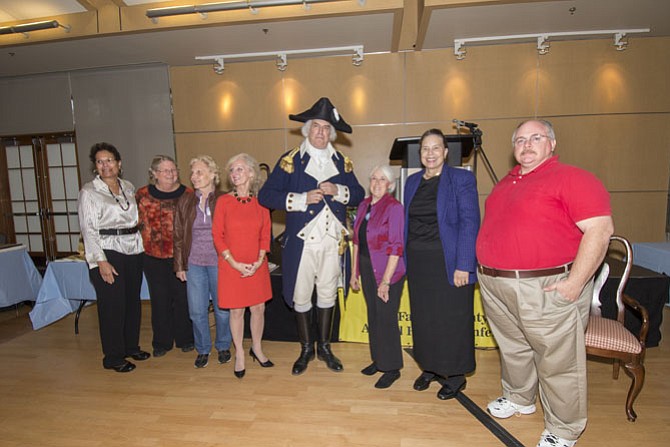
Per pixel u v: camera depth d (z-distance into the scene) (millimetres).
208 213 2596
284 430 2029
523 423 2043
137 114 5031
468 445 1892
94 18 3693
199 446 1926
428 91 4559
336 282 2555
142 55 4477
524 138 1717
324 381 2512
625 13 3547
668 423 2016
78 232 5488
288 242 2463
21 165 5512
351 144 4727
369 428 2033
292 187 2451
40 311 3393
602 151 4465
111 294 2613
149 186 2754
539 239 1632
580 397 1720
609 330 2094
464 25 3758
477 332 2953
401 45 4547
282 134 4828
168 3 3562
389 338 2320
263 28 3693
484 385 2432
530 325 1687
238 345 2555
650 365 2604
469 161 4582
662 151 4422
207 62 4777
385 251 2230
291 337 3113
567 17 3609
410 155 2936
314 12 3367
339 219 2467
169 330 2922
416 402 2260
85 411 2242
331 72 4664
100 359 2908
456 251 2031
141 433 2035
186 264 2627
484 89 4484
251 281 2469
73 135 5285
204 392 2410
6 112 5312
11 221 5633
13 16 3766
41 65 4801
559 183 1600
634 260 3594
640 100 4363
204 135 4953
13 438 2018
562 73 4383
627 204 4531
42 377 2648
